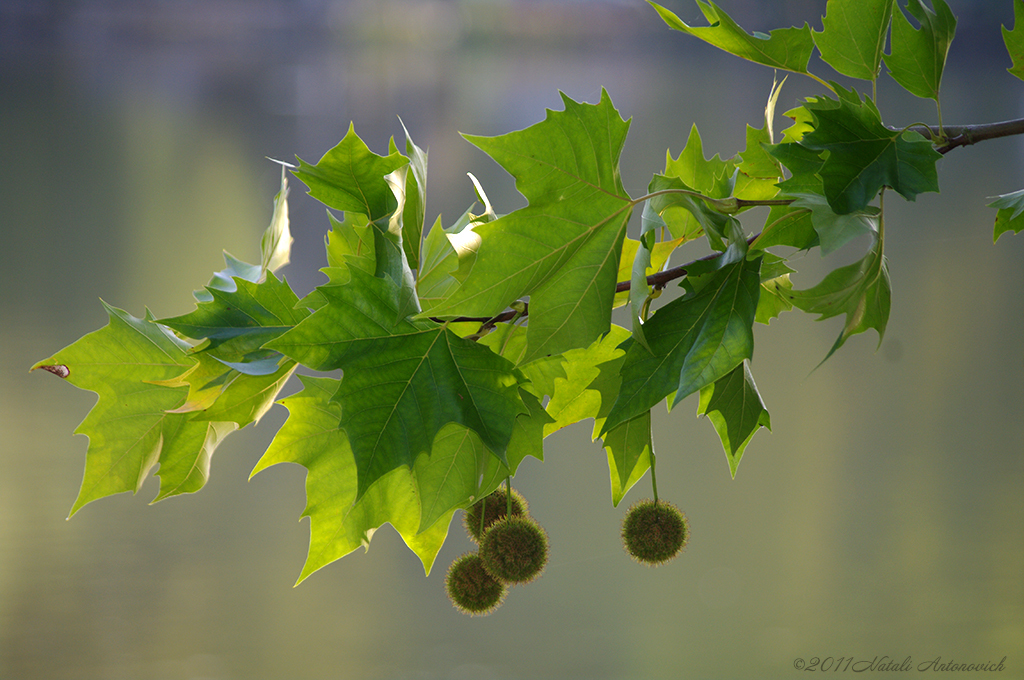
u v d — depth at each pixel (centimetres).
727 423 152
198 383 150
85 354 153
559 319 148
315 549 152
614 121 148
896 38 154
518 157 148
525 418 150
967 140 152
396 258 149
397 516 152
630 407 147
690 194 148
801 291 150
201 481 154
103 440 153
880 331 151
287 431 151
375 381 147
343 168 150
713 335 147
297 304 150
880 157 148
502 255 148
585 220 148
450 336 148
